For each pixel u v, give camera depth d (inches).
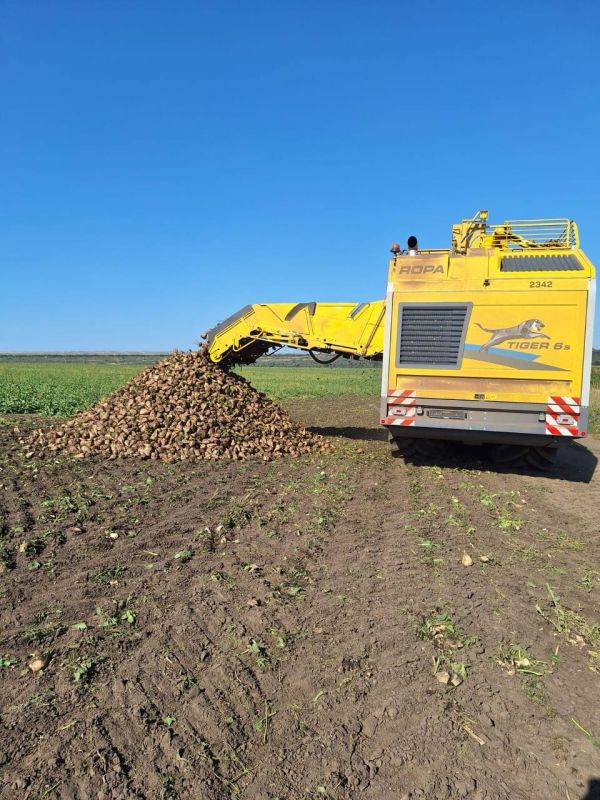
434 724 135.7
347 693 146.6
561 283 361.1
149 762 122.0
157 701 140.9
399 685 149.9
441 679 151.4
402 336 392.8
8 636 166.9
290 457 447.2
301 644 168.1
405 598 197.3
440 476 394.9
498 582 213.0
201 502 302.7
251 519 279.4
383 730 133.9
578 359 359.9
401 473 405.1
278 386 1518.2
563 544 263.6
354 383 1689.2
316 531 265.0
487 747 128.8
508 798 114.8
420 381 390.9
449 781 119.2
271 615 183.3
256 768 121.8
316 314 473.7
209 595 195.3
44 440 437.1
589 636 177.2
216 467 395.5
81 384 1284.4
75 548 233.6
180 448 422.0
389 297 393.4
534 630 178.4
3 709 136.5
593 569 233.8
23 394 932.0
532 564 235.0
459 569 223.8
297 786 117.3
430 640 170.6
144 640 167.5
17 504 282.7
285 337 482.3
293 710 140.1
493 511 312.7
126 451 413.4
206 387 479.5
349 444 526.6
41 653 159.3
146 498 305.7
